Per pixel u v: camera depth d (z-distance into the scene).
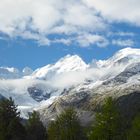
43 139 100.62
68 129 91.81
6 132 86.56
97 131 80.88
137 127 83.06
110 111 81.00
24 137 90.31
